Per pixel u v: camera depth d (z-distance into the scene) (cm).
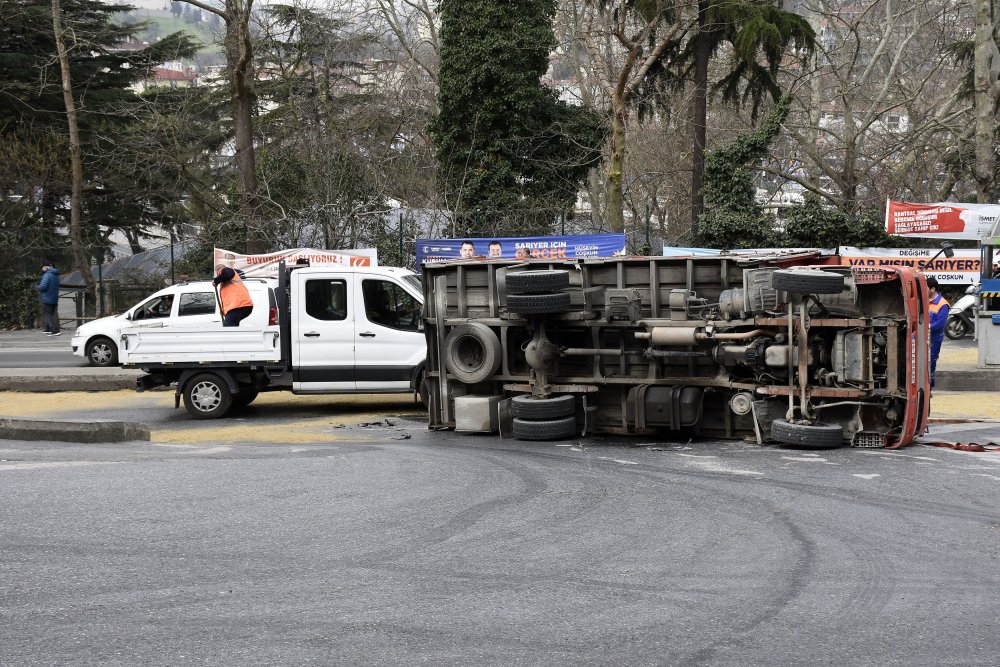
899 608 542
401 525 736
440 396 1314
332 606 550
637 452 1092
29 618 533
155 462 1017
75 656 477
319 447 1166
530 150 3403
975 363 1891
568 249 2061
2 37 4403
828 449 1066
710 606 547
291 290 1502
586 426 1224
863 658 470
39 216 4284
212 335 1507
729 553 654
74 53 4497
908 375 1055
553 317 1205
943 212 2173
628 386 1205
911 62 4269
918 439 1134
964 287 2609
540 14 3338
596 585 587
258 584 592
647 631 507
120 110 4347
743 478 915
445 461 1033
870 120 3659
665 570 617
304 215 3003
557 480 917
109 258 4397
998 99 3462
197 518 758
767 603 552
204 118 4909
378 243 2916
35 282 3525
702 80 3612
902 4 3781
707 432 1198
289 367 1506
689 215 4388
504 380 1264
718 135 4559
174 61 4969
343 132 3459
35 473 945
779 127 3138
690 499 823
